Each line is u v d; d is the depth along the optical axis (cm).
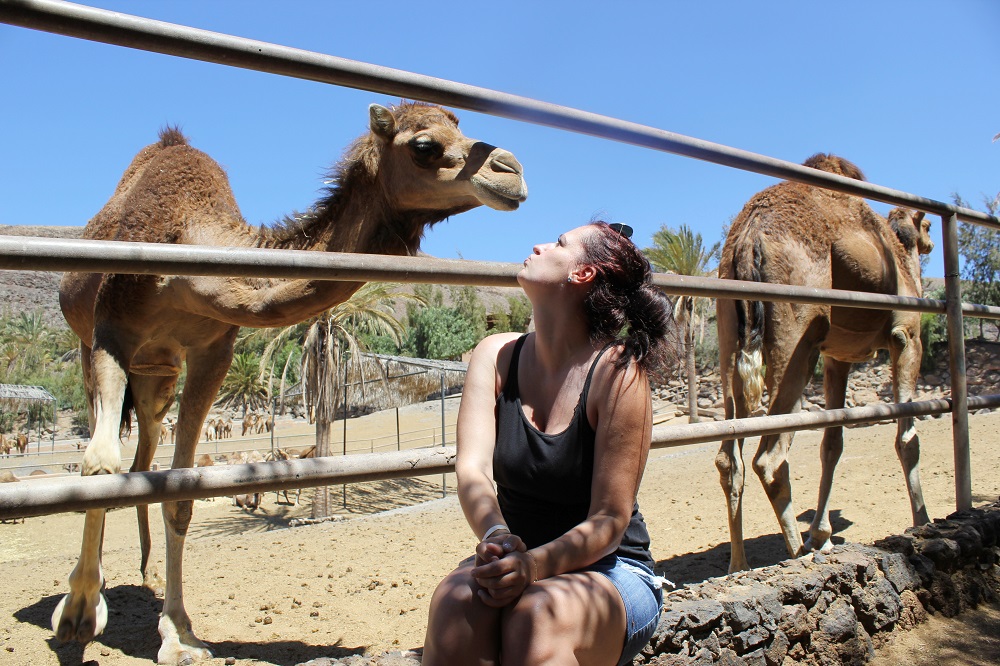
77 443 4084
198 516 2039
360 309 1936
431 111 428
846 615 361
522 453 230
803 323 578
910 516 703
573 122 319
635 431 219
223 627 500
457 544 746
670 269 2975
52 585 633
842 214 632
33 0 211
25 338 5462
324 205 448
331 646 455
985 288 2927
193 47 236
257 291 419
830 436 623
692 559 620
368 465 264
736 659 310
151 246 224
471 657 190
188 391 506
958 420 518
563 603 192
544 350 239
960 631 402
